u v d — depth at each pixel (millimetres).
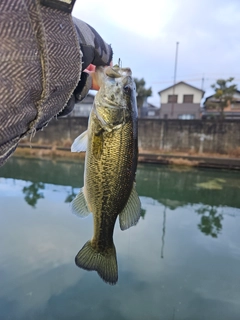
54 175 2299
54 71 162
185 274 850
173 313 676
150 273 853
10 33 136
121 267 879
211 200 1663
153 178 2178
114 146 297
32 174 2322
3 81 135
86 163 295
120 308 695
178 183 2033
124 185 309
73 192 1768
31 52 145
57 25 165
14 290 754
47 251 957
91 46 243
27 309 688
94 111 288
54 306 698
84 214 313
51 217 1275
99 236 317
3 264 871
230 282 814
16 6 140
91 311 688
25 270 843
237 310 692
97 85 305
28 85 145
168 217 1369
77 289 770
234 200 1663
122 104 295
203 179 2135
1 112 137
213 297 750
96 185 300
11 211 1354
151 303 723
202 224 1275
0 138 142
